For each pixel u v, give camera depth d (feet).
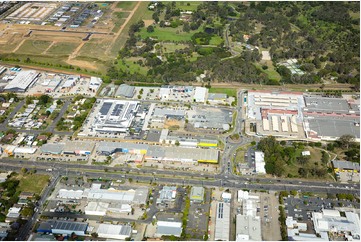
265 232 560.61
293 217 585.22
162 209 599.16
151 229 567.59
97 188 632.38
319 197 620.49
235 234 557.33
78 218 586.04
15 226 565.53
